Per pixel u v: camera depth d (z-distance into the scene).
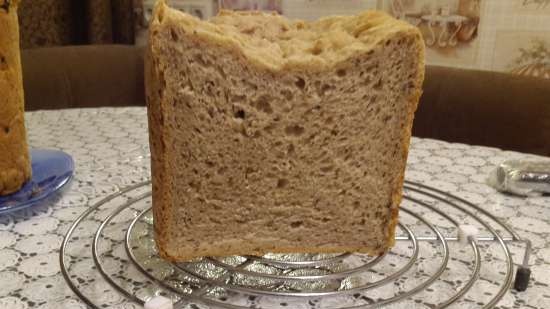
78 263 0.25
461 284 0.25
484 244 0.28
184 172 0.24
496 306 0.23
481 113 0.55
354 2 0.69
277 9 0.73
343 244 0.27
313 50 0.25
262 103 0.24
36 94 0.61
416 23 0.67
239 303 0.23
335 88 0.24
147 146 0.43
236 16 0.28
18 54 0.31
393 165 0.26
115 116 0.51
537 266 0.26
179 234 0.25
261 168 0.25
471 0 0.64
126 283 0.24
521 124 0.53
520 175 0.34
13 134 0.30
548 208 0.33
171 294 0.23
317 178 0.25
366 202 0.26
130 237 0.28
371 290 0.24
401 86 0.24
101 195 0.33
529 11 0.62
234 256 0.26
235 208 0.25
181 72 0.22
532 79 0.53
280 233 0.26
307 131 0.24
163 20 0.21
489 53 0.66
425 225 0.30
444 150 0.44
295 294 0.21
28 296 0.23
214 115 0.23
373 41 0.23
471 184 0.37
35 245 0.27
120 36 0.80
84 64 0.63
